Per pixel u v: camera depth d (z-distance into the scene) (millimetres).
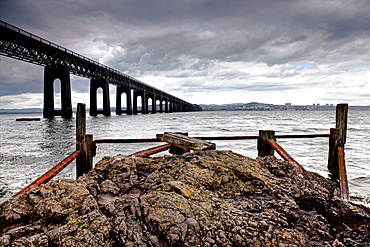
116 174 3709
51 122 45375
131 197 2963
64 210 2326
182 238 2107
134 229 2240
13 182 8008
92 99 77562
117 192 3158
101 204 2713
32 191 2615
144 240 2104
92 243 1938
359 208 3400
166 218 2287
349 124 40812
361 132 24906
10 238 1964
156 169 4023
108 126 35906
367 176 7680
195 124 42000
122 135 23109
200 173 3561
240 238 2182
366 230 2754
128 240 2084
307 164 9750
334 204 3443
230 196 3236
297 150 13391
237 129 31109
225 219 2463
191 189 3031
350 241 2461
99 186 3215
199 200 2789
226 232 2258
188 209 2494
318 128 32688
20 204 2404
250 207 2881
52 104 57250
